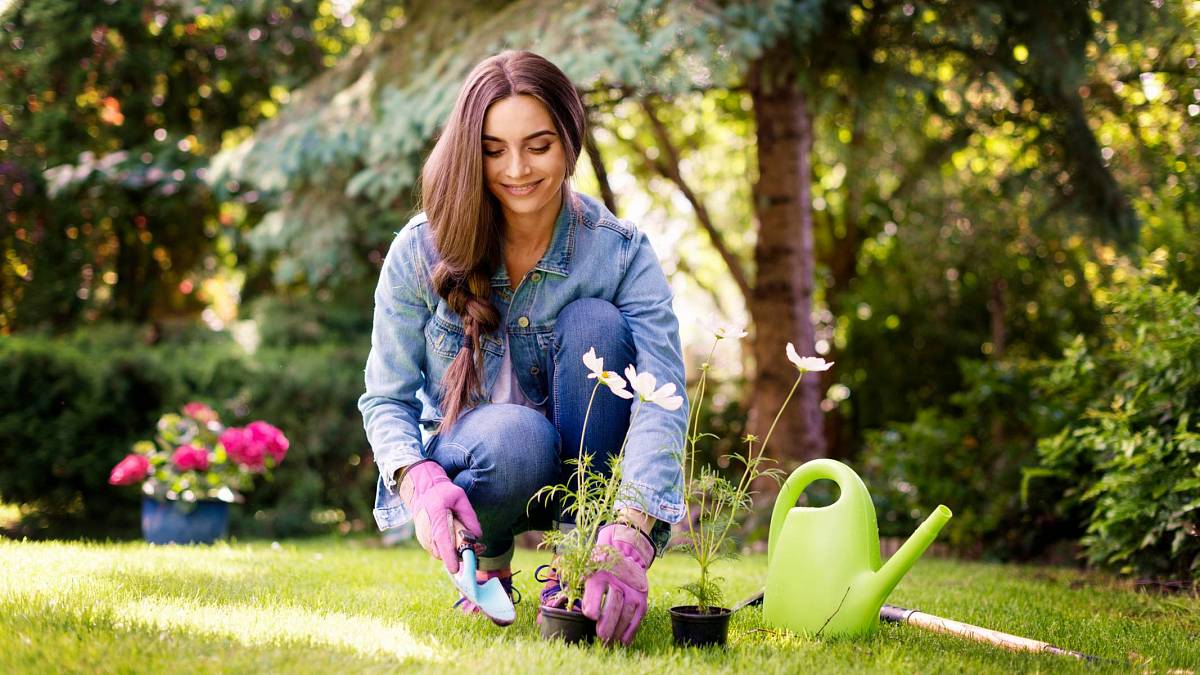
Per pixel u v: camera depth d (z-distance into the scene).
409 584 2.49
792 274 5.79
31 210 6.95
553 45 4.20
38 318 7.02
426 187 1.85
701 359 8.74
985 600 2.58
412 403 1.99
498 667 1.44
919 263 7.25
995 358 7.15
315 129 5.16
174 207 7.27
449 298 1.88
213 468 4.32
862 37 5.14
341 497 5.75
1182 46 4.95
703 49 4.18
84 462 5.23
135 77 7.15
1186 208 4.06
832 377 8.22
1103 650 1.90
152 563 2.63
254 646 1.52
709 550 1.77
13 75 6.82
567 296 1.96
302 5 6.79
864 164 6.32
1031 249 6.74
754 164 8.31
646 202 8.48
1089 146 5.33
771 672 1.50
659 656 1.58
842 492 1.91
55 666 1.35
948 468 4.80
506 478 1.84
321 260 5.91
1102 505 3.22
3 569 2.23
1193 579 2.95
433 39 5.05
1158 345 3.17
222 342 6.59
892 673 1.52
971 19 4.71
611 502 1.72
